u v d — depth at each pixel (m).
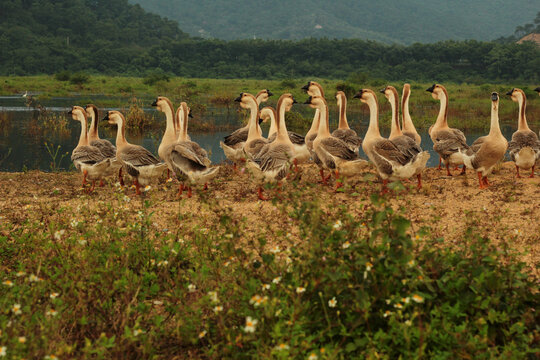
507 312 4.56
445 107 13.48
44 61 114.62
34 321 4.71
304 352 4.23
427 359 4.22
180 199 9.79
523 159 11.63
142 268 6.18
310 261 4.66
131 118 25.28
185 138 12.57
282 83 70.19
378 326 4.54
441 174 13.13
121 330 4.70
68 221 7.80
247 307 4.67
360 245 4.66
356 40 142.88
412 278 4.51
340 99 13.96
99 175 11.33
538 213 8.65
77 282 5.23
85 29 152.62
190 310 4.98
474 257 4.89
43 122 26.38
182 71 124.31
